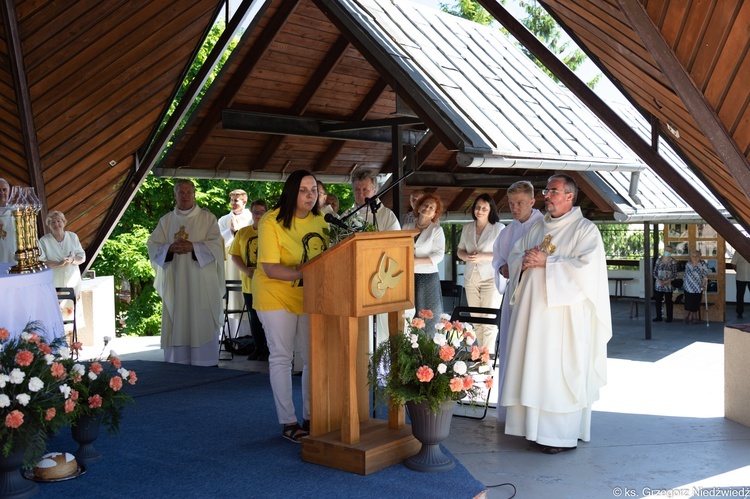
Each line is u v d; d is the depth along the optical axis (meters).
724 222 7.93
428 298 7.94
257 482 4.41
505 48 12.70
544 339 5.43
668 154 13.79
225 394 6.72
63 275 9.32
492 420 6.34
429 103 7.84
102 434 5.41
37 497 4.16
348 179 12.70
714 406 6.95
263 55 9.24
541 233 5.75
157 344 10.44
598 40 7.00
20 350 4.25
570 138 10.51
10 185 8.72
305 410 5.32
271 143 10.90
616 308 16.19
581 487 4.74
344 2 8.59
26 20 6.90
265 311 5.09
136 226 19.36
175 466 4.70
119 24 7.43
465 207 15.47
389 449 4.68
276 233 4.98
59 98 7.84
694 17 4.54
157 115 8.89
